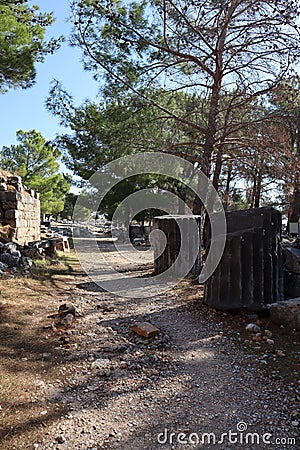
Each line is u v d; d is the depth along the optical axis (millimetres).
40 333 4023
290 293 4926
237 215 4836
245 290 4496
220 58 8352
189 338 3982
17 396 2678
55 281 7012
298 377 2934
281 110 8555
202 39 8180
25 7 9109
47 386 2865
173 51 8211
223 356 3451
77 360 3381
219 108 9227
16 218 9016
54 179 22484
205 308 5035
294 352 3416
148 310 5172
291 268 5098
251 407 2574
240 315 4551
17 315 4555
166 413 2525
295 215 13805
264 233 4457
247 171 9625
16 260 7301
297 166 8305
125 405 2623
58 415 2471
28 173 21922
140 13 8211
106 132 8594
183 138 10000
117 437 2256
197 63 8477
